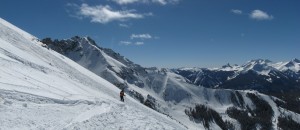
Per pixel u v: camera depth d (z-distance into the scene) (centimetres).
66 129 2638
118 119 3195
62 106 3494
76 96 4294
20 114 2792
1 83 3556
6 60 5109
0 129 2344
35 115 2886
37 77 4978
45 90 4097
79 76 9725
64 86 5194
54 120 2870
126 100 8088
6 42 7306
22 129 2469
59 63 9912
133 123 3127
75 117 3111
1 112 2702
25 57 6662
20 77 4412
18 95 3325
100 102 4038
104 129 2800
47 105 3375
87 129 2720
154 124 3266
